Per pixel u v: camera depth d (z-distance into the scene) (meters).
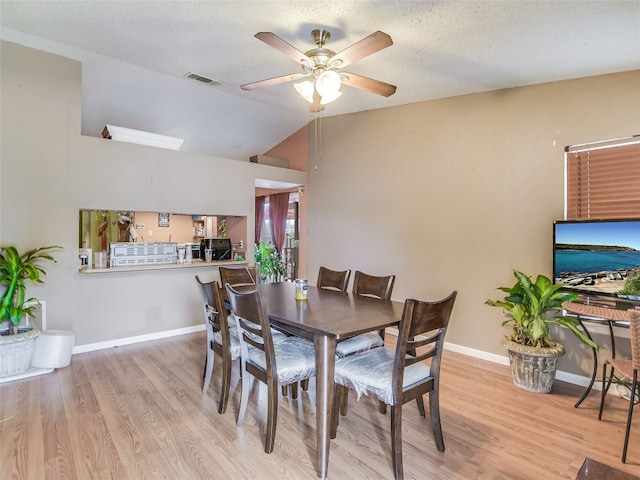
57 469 1.81
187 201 4.23
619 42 2.24
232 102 4.54
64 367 3.16
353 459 1.94
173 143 4.21
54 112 3.35
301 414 2.42
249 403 2.55
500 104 3.35
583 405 2.55
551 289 2.64
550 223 3.05
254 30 2.55
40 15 2.55
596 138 2.79
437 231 3.85
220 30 2.60
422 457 1.96
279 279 6.12
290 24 2.40
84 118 4.51
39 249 3.16
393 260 4.29
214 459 1.92
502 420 2.35
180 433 2.15
